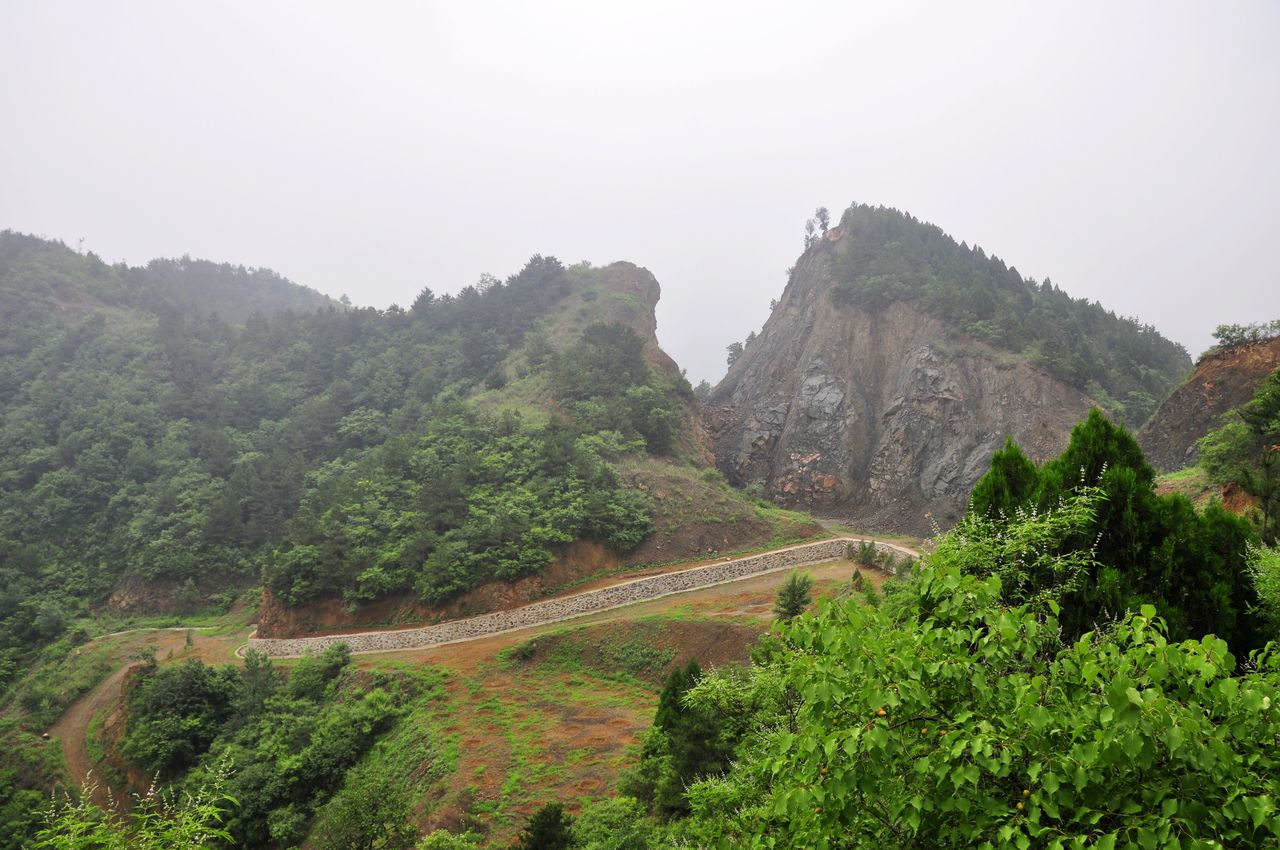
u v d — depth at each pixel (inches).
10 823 1164.5
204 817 349.1
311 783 1088.8
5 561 2138.3
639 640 1363.2
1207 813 170.9
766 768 254.8
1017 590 334.6
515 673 1334.9
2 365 3073.3
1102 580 346.0
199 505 2342.5
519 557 1617.9
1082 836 177.5
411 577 1648.6
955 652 217.0
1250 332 1760.6
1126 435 414.6
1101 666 197.3
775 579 1670.8
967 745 190.9
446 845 751.7
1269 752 181.6
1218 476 1143.0
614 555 1782.7
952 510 2412.6
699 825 431.2
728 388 4079.7
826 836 221.3
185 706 1295.5
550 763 976.9
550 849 645.9
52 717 1520.7
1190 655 185.5
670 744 714.2
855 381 3120.1
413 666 1370.6
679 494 1984.5
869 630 230.8
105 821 337.1
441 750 1042.1
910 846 216.7
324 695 1369.3
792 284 4281.5
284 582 1727.4
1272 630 350.6
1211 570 364.2
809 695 216.5
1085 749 179.2
